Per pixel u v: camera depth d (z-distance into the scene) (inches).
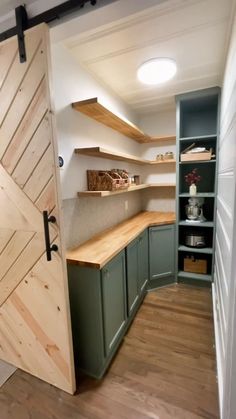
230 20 54.7
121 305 73.4
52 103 45.6
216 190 98.8
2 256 59.6
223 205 67.7
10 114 49.9
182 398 55.4
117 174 81.4
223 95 81.0
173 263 113.0
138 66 75.2
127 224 101.0
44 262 53.5
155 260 108.0
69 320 54.4
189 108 110.1
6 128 51.0
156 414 51.9
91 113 74.9
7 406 55.0
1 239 58.6
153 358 67.9
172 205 128.6
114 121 85.0
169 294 104.3
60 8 43.3
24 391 58.8
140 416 51.6
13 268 58.6
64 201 66.1
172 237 110.4
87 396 56.8
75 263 58.0
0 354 69.2
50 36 49.1
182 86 92.0
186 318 86.5
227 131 63.7
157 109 119.8
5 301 62.3
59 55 62.9
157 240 107.0
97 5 41.6
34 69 45.5
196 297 101.3
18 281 58.6
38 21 45.8
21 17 45.8
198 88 94.1
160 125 124.1
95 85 81.0
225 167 66.3
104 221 89.8
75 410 53.5
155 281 111.0
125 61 72.1
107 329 63.4
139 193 132.0
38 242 53.4
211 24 56.1
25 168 50.9
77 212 72.2
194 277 110.9
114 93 96.0
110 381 60.8
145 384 59.5
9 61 47.9
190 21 55.1
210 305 94.8
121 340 75.1
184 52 68.2
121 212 106.5
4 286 61.2
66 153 66.7
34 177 50.3
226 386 45.1
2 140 52.1
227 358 44.5
